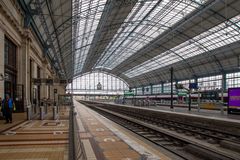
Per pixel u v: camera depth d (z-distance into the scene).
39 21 29.77
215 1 33.91
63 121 18.55
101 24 41.69
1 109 18.11
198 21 42.78
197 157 9.52
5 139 10.96
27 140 10.73
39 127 15.01
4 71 20.02
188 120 21.34
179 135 13.72
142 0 36.44
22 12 24.14
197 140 12.90
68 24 37.34
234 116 27.36
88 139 11.25
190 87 38.72
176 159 9.06
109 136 12.07
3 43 18.77
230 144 11.00
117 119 26.30
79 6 33.53
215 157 8.92
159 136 13.87
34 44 31.77
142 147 9.54
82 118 21.55
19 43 24.72
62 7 30.16
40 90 41.19
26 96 25.33
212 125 17.77
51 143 10.09
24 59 25.42
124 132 13.43
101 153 8.64
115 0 33.62
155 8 40.62
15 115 22.47
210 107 41.97
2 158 7.83
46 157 7.94
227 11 37.28
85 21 40.75
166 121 23.92
